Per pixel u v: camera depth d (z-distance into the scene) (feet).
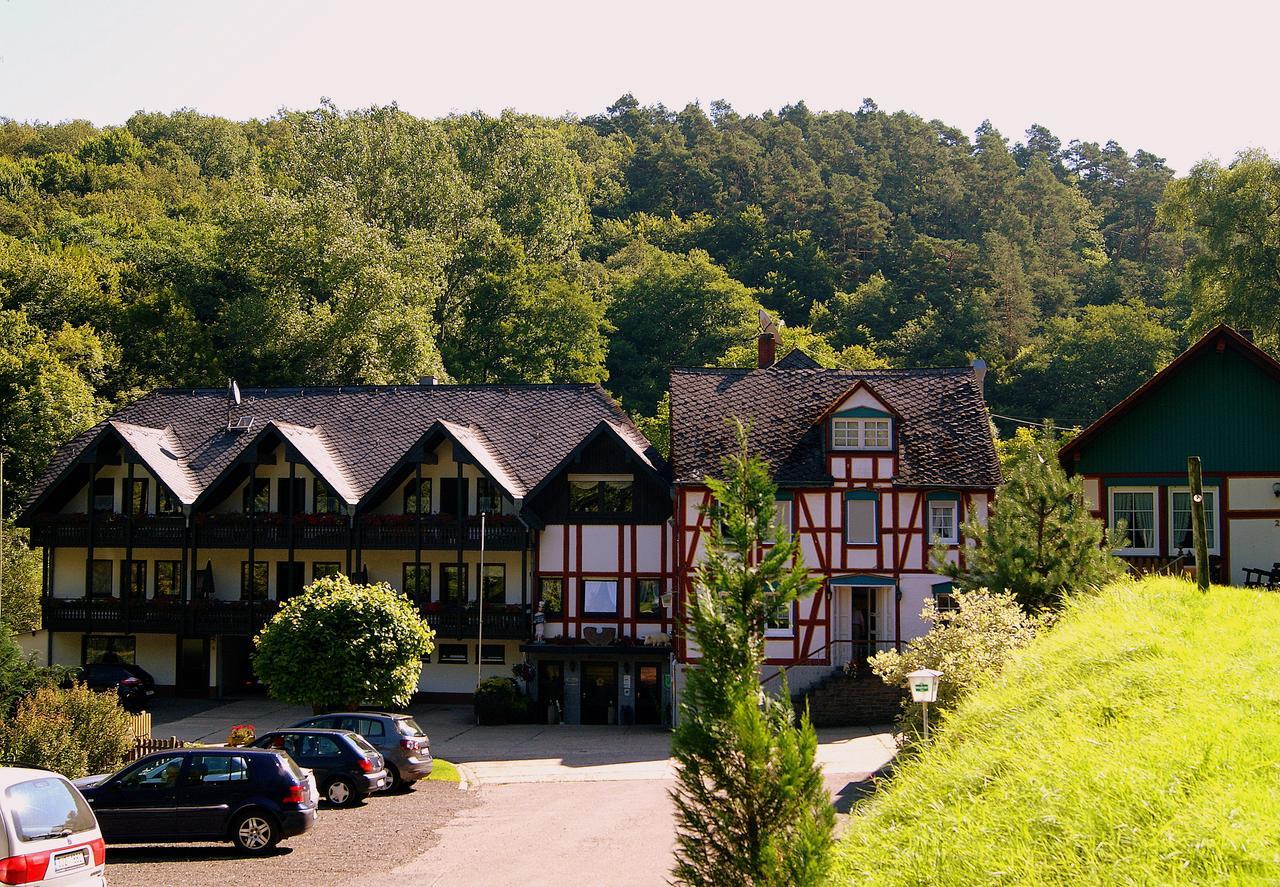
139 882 57.98
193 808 65.16
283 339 199.82
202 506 135.23
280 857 64.49
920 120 503.61
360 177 246.06
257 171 279.90
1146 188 426.92
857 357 266.77
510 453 137.90
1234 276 174.19
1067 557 79.87
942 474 124.47
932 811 40.63
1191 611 61.57
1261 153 175.63
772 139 469.16
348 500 131.64
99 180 350.23
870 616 124.77
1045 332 293.23
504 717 122.62
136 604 132.87
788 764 32.60
